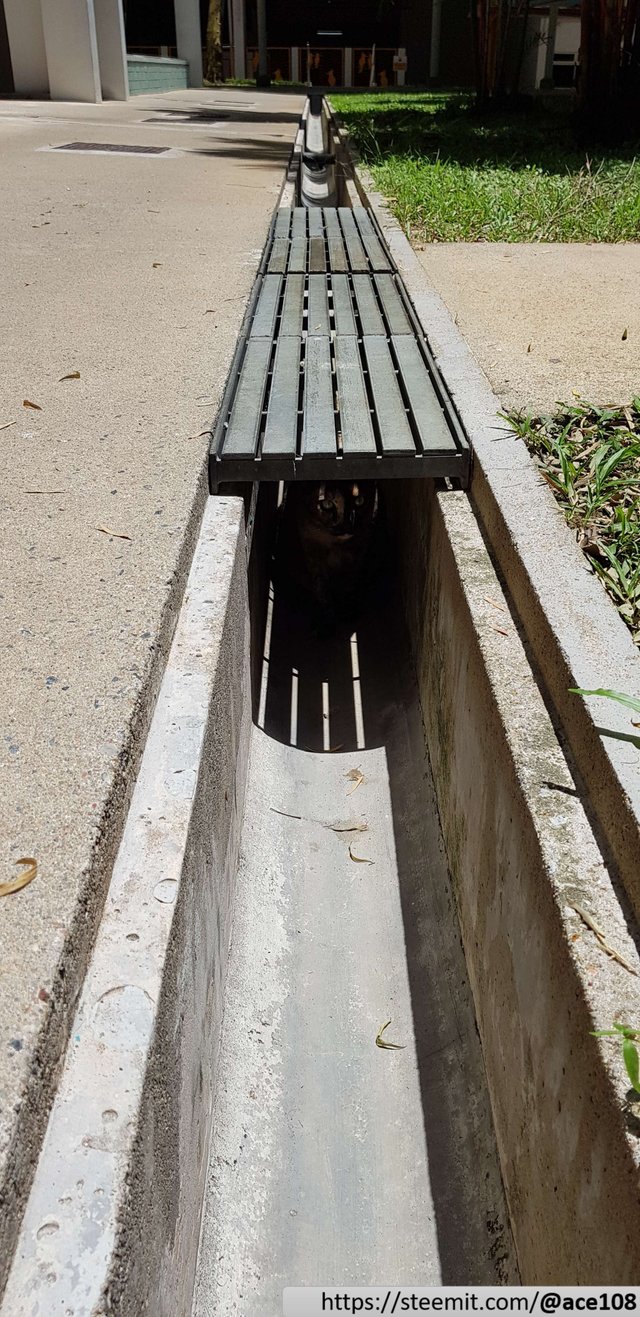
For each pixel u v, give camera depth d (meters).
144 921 1.86
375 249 6.67
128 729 2.14
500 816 2.47
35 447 3.56
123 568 2.78
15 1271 1.32
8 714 2.17
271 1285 2.40
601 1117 1.66
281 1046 2.94
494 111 16.75
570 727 2.31
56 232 7.42
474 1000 2.84
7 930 1.65
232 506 3.48
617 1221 1.57
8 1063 1.43
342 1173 2.66
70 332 4.89
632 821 1.89
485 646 2.72
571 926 1.87
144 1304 1.57
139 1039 1.63
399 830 3.75
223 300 5.45
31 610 2.57
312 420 3.69
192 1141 2.17
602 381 4.29
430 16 36.88
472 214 7.86
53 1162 1.45
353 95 27.73
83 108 18.69
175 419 3.79
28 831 1.85
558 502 3.30
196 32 28.86
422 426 3.66
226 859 2.90
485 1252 2.41
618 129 11.57
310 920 3.40
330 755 4.20
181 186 9.91
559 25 25.38
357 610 5.11
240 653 3.41
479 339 4.88
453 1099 2.77
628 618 2.71
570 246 7.26
